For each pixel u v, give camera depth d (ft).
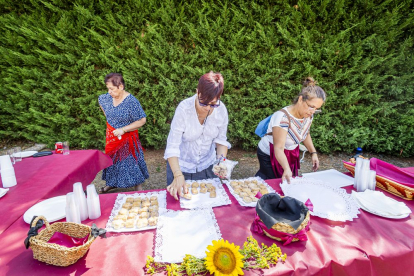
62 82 15.61
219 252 3.24
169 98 14.83
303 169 13.80
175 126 5.70
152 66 15.08
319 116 14.69
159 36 14.40
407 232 4.11
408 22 13.37
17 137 17.29
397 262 3.71
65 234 3.62
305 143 7.61
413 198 5.09
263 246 3.62
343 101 14.37
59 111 15.98
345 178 6.06
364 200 4.84
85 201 4.41
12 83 15.88
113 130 9.11
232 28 14.49
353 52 14.15
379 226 4.25
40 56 15.15
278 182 5.82
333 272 3.50
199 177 6.64
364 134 14.43
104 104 9.19
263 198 4.12
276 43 14.47
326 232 4.07
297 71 14.51
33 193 5.44
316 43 14.15
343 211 4.55
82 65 15.07
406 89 14.10
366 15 13.96
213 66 15.19
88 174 7.64
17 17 15.75
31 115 16.07
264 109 14.90
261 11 14.19
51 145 15.87
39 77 15.55
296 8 14.19
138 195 5.18
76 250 3.21
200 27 14.49
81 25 14.96
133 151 9.50
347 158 15.25
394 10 13.30
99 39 14.64
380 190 5.59
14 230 4.14
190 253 3.54
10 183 5.72
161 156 15.52
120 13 14.82
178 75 15.08
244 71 14.70
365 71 14.48
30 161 7.43
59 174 6.47
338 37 13.80
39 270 3.28
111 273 3.23
